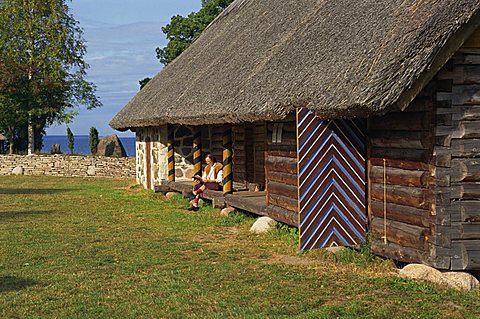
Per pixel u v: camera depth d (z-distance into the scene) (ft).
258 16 56.29
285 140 38.52
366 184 32.68
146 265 32.07
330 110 28.50
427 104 27.84
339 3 39.24
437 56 26.04
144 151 76.18
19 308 24.97
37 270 31.37
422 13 27.12
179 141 66.44
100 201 61.82
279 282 27.81
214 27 73.61
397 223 30.04
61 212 53.72
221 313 23.86
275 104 33.65
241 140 58.80
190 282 28.40
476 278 27.63
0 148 155.12
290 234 38.04
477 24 26.16
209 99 45.16
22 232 42.78
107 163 100.07
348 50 31.04
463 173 27.35
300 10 46.11
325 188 32.32
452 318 22.74
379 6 32.89
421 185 28.30
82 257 34.30
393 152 30.22
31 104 125.70
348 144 32.53
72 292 27.22
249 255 33.96
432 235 27.66
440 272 27.30
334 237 32.48
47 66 128.77
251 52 46.75
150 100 66.18
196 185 54.19
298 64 35.65
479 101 27.48
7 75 122.31
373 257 31.40
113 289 27.58
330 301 25.05
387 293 25.59
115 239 39.83
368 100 25.82
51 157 102.32
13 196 67.51
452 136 27.37
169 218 48.88
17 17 130.41
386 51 27.14
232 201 47.52
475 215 27.48
